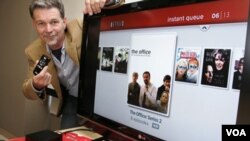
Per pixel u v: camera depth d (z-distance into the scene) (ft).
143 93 2.51
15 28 8.75
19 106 8.35
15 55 8.74
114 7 2.81
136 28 2.59
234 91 1.79
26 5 8.04
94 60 3.14
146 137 2.45
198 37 2.04
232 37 1.82
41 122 7.07
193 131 2.05
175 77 2.20
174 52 2.22
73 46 3.64
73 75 4.05
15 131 8.64
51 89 4.37
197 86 2.03
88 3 3.06
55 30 3.72
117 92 2.81
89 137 2.94
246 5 1.74
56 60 4.05
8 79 9.18
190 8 2.10
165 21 2.30
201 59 2.02
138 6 2.54
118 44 2.81
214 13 1.94
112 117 2.87
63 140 2.80
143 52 2.51
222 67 1.87
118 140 2.98
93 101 3.14
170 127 2.24
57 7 3.71
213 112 1.92
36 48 4.18
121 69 2.76
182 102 2.14
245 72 1.65
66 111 4.36
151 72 2.43
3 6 9.59
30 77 4.25
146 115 2.47
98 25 3.06
